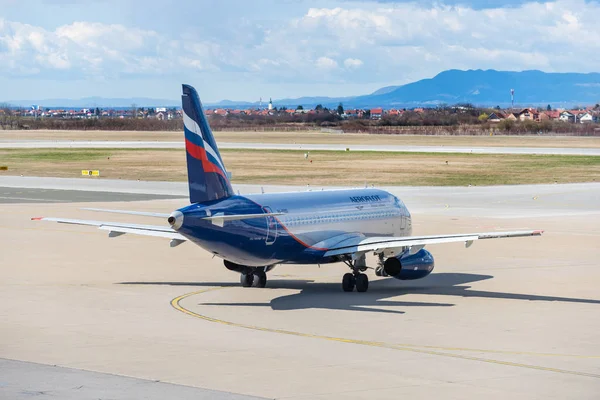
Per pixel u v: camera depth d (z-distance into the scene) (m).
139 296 64.12
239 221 60.97
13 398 35.75
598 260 83.62
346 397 36.91
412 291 67.69
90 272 76.00
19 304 60.44
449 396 37.25
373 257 88.12
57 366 42.09
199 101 60.59
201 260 83.56
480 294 65.94
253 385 38.66
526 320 55.41
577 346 47.78
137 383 38.72
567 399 36.94
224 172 62.22
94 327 52.53
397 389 38.28
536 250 90.31
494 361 44.03
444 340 49.22
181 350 46.06
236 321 54.78
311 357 44.59
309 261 67.06
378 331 51.75
